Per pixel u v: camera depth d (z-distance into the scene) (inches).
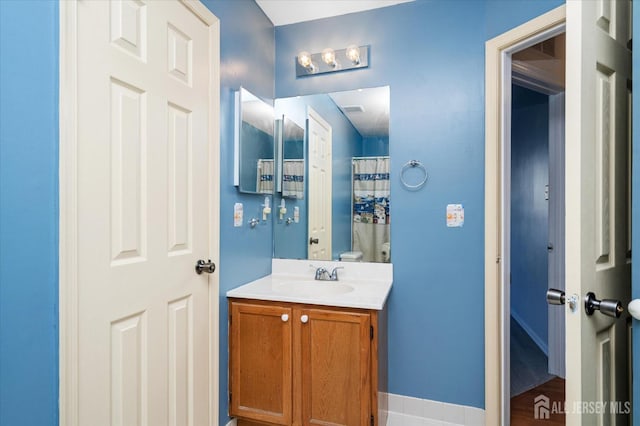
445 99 78.7
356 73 86.4
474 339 75.8
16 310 32.9
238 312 69.7
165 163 53.1
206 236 63.3
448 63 78.7
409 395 80.1
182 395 57.0
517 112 137.9
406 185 81.7
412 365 80.1
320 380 65.0
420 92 80.8
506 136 72.9
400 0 81.6
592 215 37.7
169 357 54.2
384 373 72.9
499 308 72.3
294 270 90.0
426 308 79.6
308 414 65.5
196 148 60.4
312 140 89.7
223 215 68.8
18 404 33.0
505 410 73.0
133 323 47.3
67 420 37.5
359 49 85.4
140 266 48.3
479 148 75.9
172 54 54.5
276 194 92.0
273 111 90.0
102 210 42.2
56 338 36.3
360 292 71.4
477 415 75.3
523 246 134.3
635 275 33.7
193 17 59.8
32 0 34.2
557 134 100.4
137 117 47.7
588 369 36.8
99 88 41.6
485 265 73.3
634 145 34.0
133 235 47.0
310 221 89.4
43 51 35.1
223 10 68.6
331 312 64.4
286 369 66.8
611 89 41.3
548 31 62.1
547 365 104.9
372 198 84.6
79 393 39.1
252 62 80.7
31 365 34.2
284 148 92.0
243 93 73.9
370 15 85.4
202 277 62.3
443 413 77.7
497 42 70.7
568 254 36.9
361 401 62.7
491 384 72.1
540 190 120.9
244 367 69.4
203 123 62.3
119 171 44.8
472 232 76.2
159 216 51.9
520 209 137.0
